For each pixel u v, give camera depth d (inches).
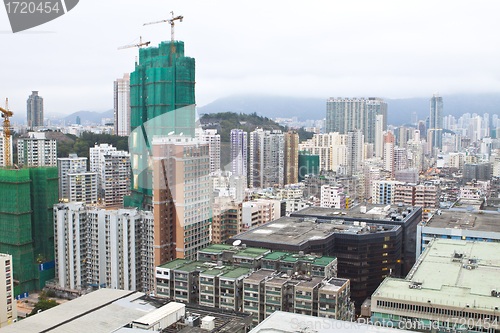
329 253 7495.1
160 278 6008.9
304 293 5251.0
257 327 3774.6
